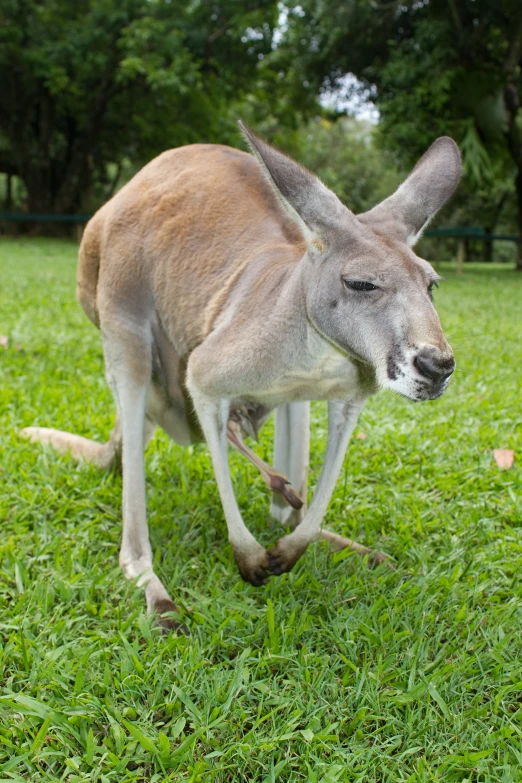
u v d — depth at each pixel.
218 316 3.04
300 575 2.96
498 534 3.37
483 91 17.78
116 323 3.33
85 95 24.17
